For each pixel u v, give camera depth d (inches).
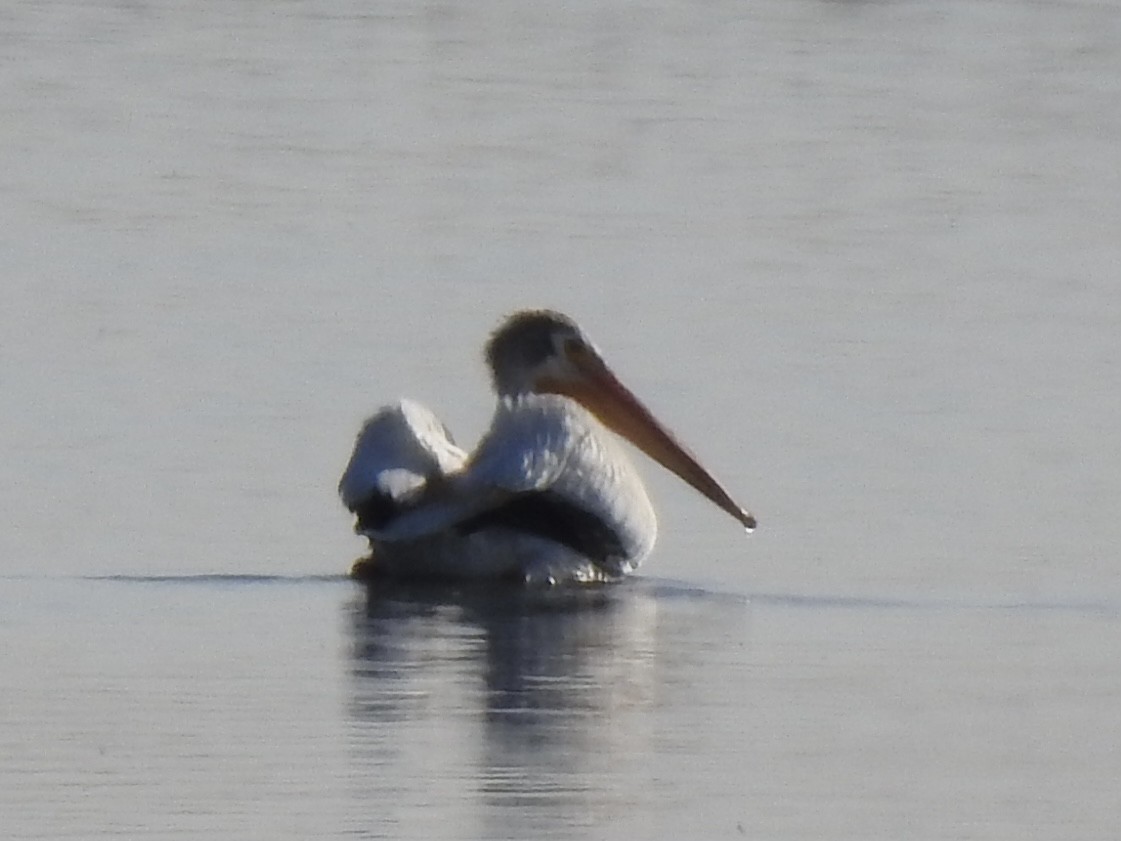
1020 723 474.0
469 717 473.7
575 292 921.5
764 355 826.2
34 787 426.0
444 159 1211.9
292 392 765.3
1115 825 414.9
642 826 410.9
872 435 729.6
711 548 633.6
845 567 611.5
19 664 507.8
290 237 1018.1
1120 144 1272.1
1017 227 1062.4
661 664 518.9
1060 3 1657.2
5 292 900.6
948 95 1400.1
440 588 593.9
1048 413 753.0
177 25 1583.4
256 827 406.6
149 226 1034.7
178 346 820.6
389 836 402.9
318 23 1609.3
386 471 601.0
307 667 510.0
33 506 645.9
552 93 1397.6
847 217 1082.7
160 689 490.3
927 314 890.7
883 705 486.6
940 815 418.9
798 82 1433.3
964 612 566.6
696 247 1011.9
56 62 1449.3
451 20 1633.9
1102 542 629.3
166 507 649.0
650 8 1684.3
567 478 598.9
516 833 406.6
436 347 828.6
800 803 425.1
